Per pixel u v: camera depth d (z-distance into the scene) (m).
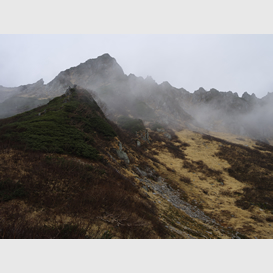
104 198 12.92
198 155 63.81
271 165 55.31
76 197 12.19
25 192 11.08
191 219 21.23
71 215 10.17
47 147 19.59
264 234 20.17
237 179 44.62
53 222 9.11
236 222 23.17
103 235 9.05
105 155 25.56
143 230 11.13
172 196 28.44
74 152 20.61
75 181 14.33
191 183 38.62
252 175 46.69
